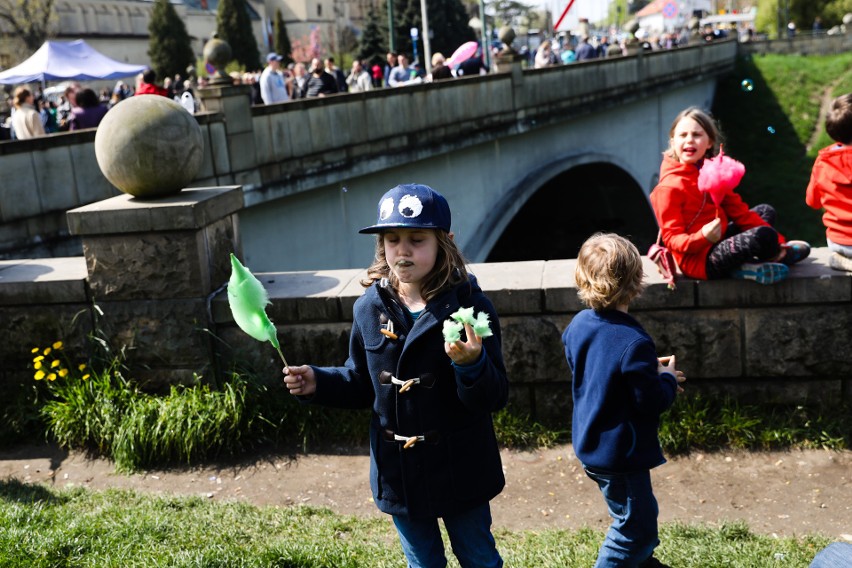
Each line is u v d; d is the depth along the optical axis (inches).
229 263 219.1
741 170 173.6
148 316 206.2
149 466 194.9
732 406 191.0
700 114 178.7
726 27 2746.1
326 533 156.3
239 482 187.0
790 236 1401.3
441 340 104.4
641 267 123.0
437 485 106.9
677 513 164.4
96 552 141.6
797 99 1696.6
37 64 912.9
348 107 502.0
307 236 487.5
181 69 2126.0
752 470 178.1
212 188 223.6
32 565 135.7
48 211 335.6
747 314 187.8
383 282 108.5
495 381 99.5
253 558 138.4
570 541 151.6
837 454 181.0
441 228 101.9
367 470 189.3
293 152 462.3
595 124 929.5
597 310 125.3
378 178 547.2
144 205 201.9
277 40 2778.1
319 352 204.8
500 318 195.6
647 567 137.7
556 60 1016.2
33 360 213.2
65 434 202.1
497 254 1235.2
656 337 191.5
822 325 185.6
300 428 200.4
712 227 177.5
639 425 121.3
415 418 105.9
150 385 209.0
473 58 680.4
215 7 2770.7
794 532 154.5
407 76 729.0
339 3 3193.9
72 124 424.2
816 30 2659.9
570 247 1216.2
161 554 140.6
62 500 173.5
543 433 195.6
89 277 206.8
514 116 698.2
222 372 209.3
